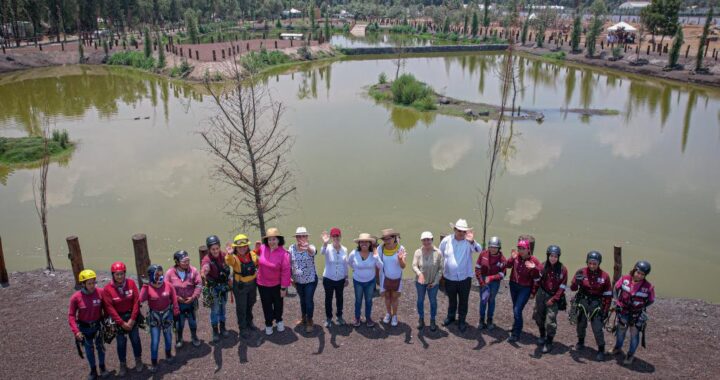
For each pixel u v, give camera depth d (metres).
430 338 9.77
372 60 82.25
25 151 28.72
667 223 20.38
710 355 9.31
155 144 31.58
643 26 77.44
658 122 39.19
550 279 8.89
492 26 128.00
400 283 9.83
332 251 9.69
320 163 27.53
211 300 9.22
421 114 41.81
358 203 21.89
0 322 10.71
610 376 8.50
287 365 8.89
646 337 10.00
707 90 54.12
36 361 9.30
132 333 8.50
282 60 75.44
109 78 60.84
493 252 9.54
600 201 22.67
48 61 70.19
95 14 88.88
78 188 24.06
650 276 16.02
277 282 9.41
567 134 35.31
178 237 18.77
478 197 22.92
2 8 76.50
